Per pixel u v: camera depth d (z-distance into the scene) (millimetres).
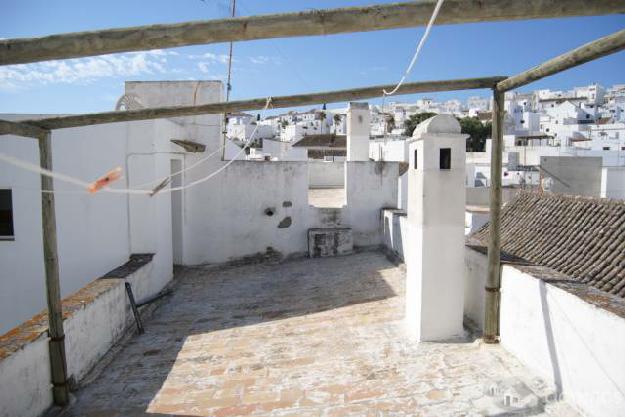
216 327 7809
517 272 5133
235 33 3016
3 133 4426
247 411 4617
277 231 12852
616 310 3705
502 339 5500
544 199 12891
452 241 5883
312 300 8938
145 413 4770
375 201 13172
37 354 4777
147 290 8930
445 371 5098
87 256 9305
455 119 5832
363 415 4336
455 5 2861
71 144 9109
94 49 3027
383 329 6711
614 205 10938
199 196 12445
